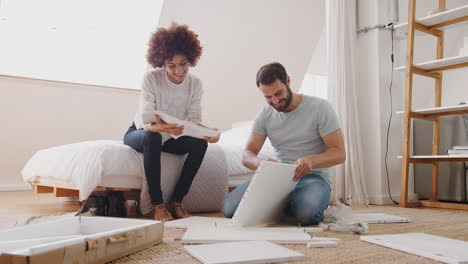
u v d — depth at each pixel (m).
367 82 2.88
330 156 1.60
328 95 2.81
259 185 1.40
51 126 3.57
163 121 1.71
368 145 2.85
